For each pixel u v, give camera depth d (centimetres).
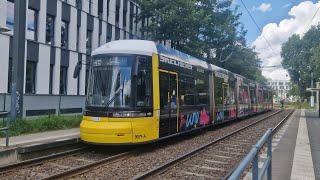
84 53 2992
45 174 940
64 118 1819
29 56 2384
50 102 2402
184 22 3403
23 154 1139
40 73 2483
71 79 2814
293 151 1341
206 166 1080
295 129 2330
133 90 1256
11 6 2272
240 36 4294
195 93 1747
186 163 1115
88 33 3091
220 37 3978
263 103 4403
